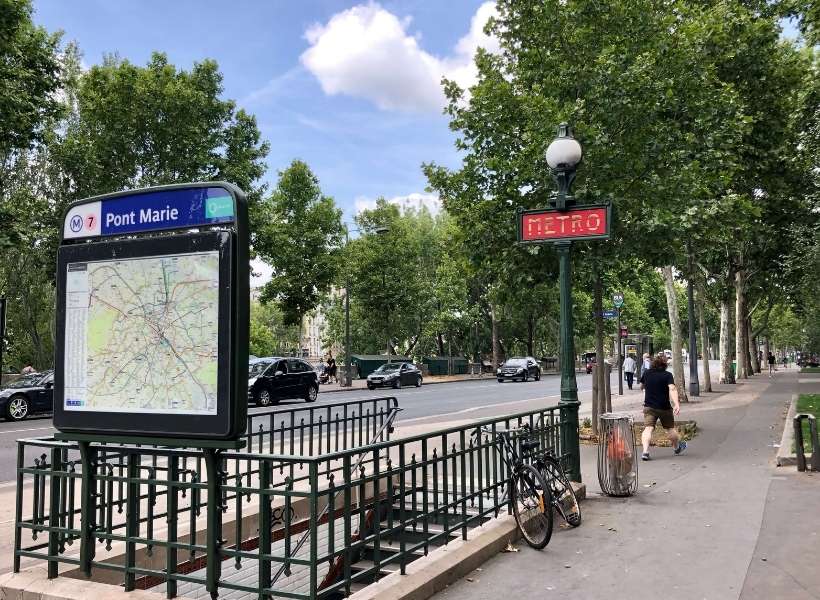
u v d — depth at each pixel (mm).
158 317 4684
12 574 5176
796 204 24594
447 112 14008
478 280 15773
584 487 8281
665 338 88500
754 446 12148
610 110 12766
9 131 20812
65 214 5184
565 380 8438
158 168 29625
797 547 5988
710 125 13922
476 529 6340
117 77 27766
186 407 4535
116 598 4641
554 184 12695
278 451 10867
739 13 17703
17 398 20422
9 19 19344
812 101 19875
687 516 7270
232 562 6680
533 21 14047
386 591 4695
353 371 48656
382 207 47938
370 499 8750
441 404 24656
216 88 30391
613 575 5426
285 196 38344
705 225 13773
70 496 5344
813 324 66875
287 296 38594
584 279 13602
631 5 13359
